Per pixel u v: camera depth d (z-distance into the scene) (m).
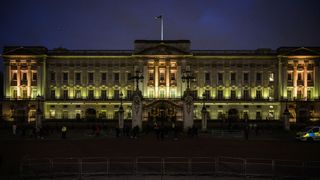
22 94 123.62
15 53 122.94
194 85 124.81
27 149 47.81
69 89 125.50
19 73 123.44
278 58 125.00
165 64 123.56
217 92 125.44
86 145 52.78
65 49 128.38
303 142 57.88
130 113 123.88
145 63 123.38
